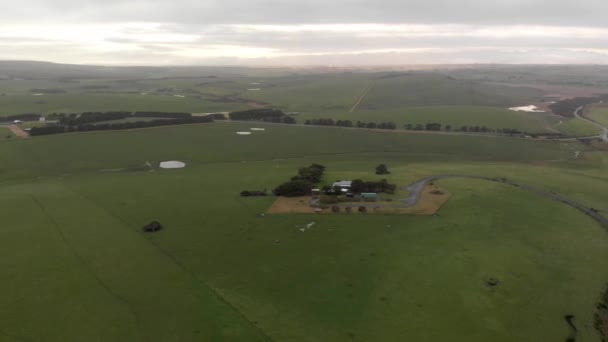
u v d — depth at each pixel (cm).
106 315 7162
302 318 7044
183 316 7112
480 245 9956
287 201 13162
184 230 10950
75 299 7669
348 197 13312
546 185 15138
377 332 6688
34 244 10069
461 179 15662
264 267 8850
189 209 12581
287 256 9362
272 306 7394
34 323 6944
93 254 9525
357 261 9075
